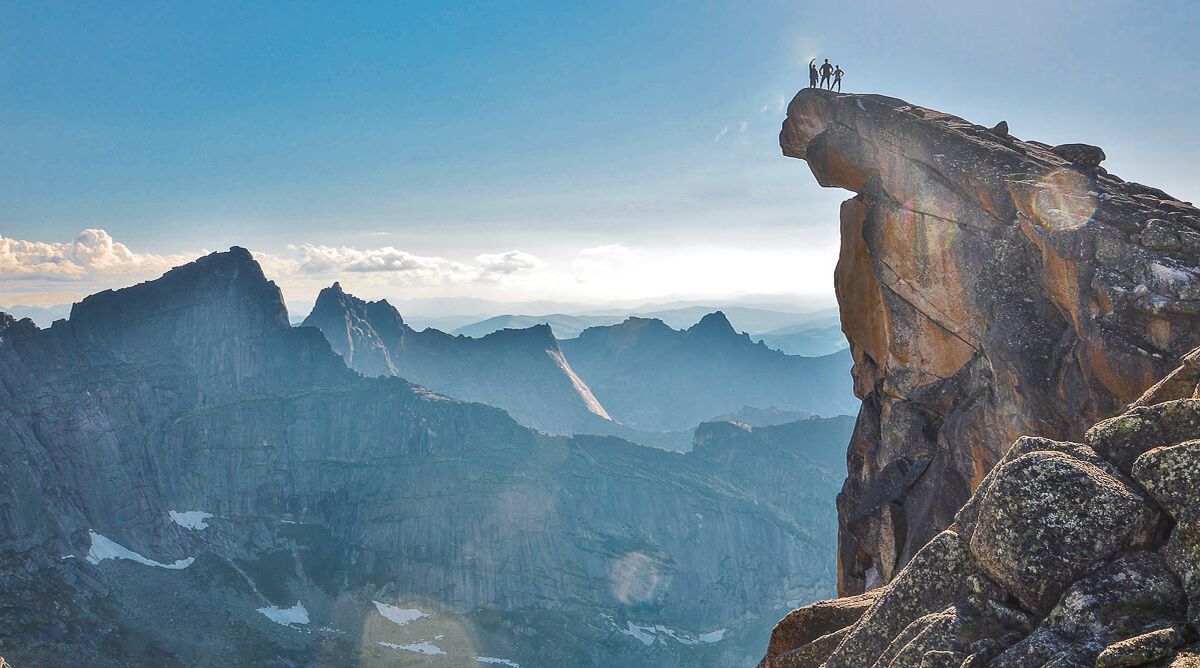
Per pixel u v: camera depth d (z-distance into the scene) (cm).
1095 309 3241
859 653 1712
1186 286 3011
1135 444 1588
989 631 1516
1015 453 1719
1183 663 1216
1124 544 1466
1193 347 2966
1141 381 3047
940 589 1666
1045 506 1527
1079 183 3516
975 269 3756
